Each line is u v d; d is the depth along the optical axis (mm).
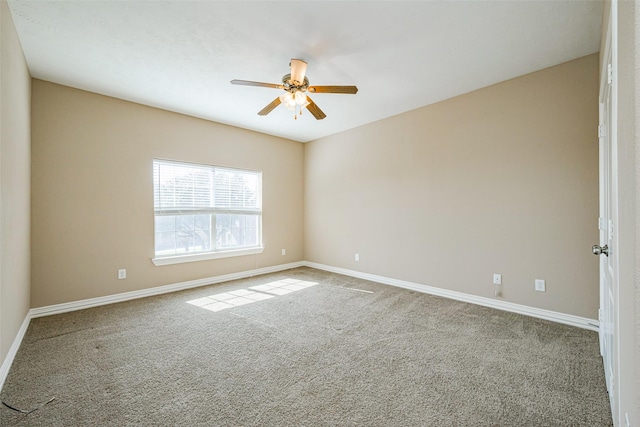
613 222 1238
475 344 2295
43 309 2912
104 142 3314
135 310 3096
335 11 1983
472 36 2270
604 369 1902
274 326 2672
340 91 2586
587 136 2553
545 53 2518
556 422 1458
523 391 1706
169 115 3832
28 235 2703
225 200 4480
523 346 2250
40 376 1859
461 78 2961
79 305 3129
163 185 3814
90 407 1574
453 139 3432
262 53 2496
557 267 2713
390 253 4133
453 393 1693
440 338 2404
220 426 1438
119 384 1783
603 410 1537
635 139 675
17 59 2178
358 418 1493
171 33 2219
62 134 3043
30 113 2803
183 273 3967
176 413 1531
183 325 2693
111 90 3197
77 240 3129
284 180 5258
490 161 3133
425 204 3713
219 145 4352
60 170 3027
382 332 2535
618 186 1004
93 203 3232
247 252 4684
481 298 3217
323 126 4562
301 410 1555
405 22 2102
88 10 1960
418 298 3486
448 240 3490
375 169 4320
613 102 1207
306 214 5531
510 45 2393
